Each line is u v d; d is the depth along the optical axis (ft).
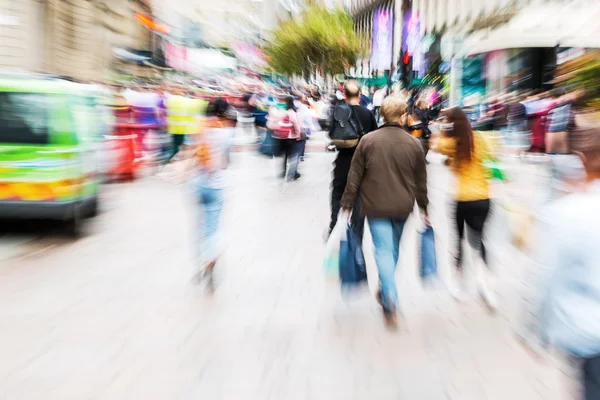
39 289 24.88
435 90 95.61
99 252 30.89
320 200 47.96
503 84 93.50
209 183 24.97
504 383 16.96
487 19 112.57
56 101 32.48
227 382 16.72
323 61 232.32
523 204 38.99
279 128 54.95
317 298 24.02
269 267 28.40
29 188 31.89
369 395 16.14
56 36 83.87
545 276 11.16
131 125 55.42
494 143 23.75
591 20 86.94
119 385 16.48
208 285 24.70
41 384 16.52
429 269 22.62
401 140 21.03
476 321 21.83
